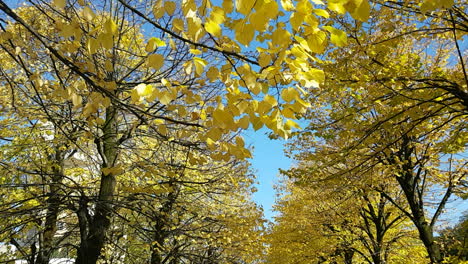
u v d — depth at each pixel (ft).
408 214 25.59
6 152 23.24
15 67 20.18
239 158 8.22
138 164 16.71
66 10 12.16
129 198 16.28
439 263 22.36
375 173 24.27
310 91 20.27
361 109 16.58
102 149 18.39
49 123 23.75
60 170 24.89
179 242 26.68
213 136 7.30
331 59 18.42
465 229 21.91
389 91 16.12
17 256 25.31
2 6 7.23
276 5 4.72
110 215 18.06
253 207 26.55
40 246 24.75
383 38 17.39
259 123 6.78
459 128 16.65
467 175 24.47
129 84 16.37
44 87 10.27
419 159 23.89
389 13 16.31
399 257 33.17
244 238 24.53
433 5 6.55
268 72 6.31
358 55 16.85
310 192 32.76
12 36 8.93
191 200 25.07
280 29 5.27
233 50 7.47
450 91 14.97
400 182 25.62
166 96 7.04
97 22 14.84
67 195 14.24
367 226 32.91
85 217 17.60
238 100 6.64
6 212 14.20
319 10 4.90
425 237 24.49
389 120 17.52
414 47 21.89
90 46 6.70
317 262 38.58
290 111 6.39
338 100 19.69
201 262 24.72
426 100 14.69
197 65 6.56
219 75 6.86
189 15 5.93
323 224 34.60
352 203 31.17
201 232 23.54
